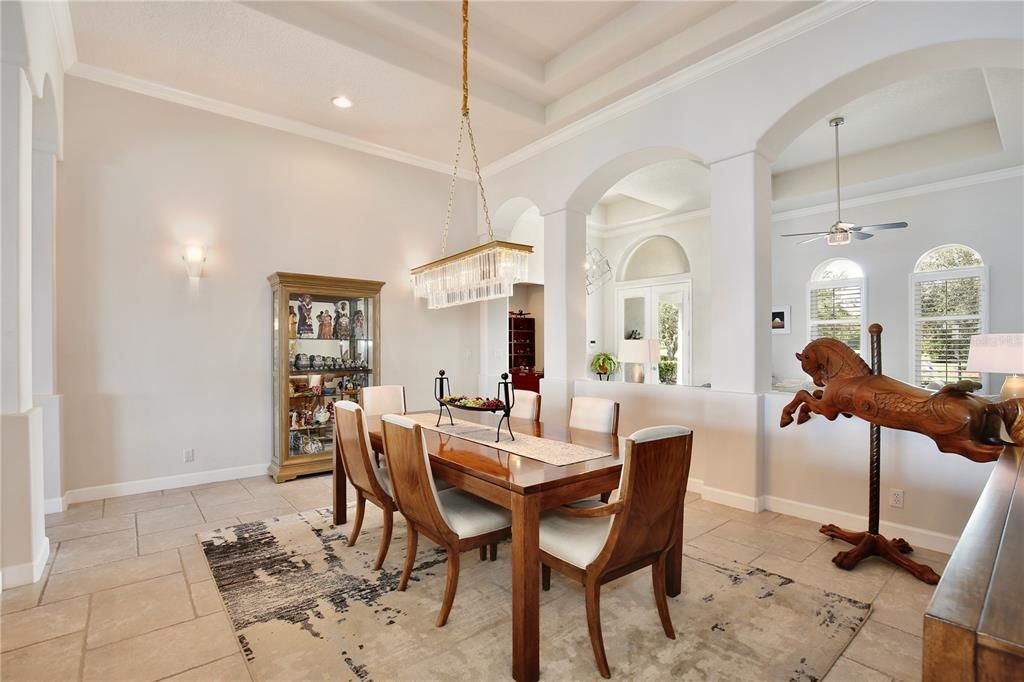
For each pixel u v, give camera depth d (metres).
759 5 3.28
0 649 1.99
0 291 2.52
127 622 2.19
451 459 2.38
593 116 4.65
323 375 4.80
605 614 2.29
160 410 4.17
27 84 2.63
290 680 1.83
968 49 2.81
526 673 1.80
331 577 2.62
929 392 2.50
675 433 2.01
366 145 5.32
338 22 3.56
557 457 2.43
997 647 0.60
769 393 3.68
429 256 5.86
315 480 4.52
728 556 2.88
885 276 6.61
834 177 6.38
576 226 5.20
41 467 2.76
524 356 9.66
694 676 1.85
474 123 4.84
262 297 4.69
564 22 3.91
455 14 3.81
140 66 3.85
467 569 2.74
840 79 3.17
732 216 3.72
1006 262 5.73
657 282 8.77
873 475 2.85
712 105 3.82
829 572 2.69
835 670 1.88
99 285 3.91
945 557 2.82
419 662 1.93
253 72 3.93
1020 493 1.20
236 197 4.55
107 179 3.95
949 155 5.53
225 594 2.44
